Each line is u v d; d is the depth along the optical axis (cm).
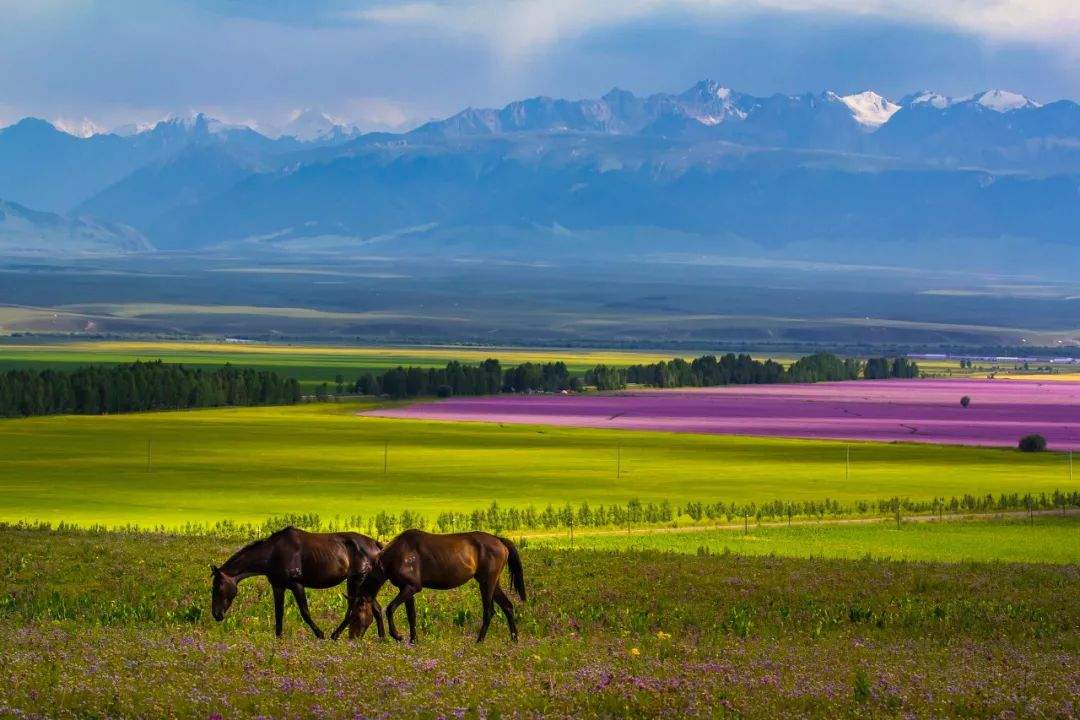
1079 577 9544
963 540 13800
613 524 14912
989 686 5012
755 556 11019
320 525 14125
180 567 8438
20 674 4722
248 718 4222
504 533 13850
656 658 5575
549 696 4584
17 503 16300
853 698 4703
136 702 4381
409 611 5812
